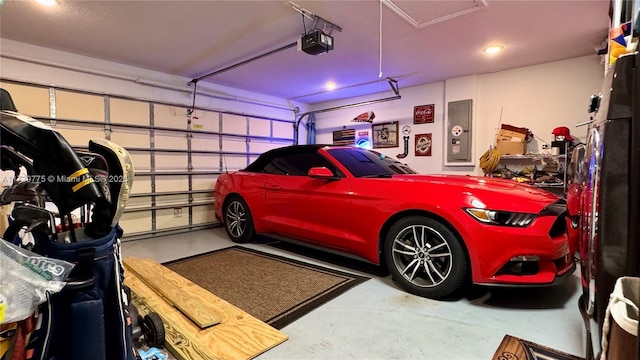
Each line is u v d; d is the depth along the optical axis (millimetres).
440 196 2328
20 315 771
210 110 5828
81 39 3789
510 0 2879
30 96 3979
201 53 4285
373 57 4406
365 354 1705
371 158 3521
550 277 2062
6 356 804
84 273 899
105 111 4594
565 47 4004
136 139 4918
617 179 1069
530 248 2039
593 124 1396
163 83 5152
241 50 4164
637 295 930
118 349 976
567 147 4289
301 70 5020
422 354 1699
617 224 1072
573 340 1796
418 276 2508
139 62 4668
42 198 1006
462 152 5359
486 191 2256
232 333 1832
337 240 2936
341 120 7223
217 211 4547
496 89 5055
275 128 7000
